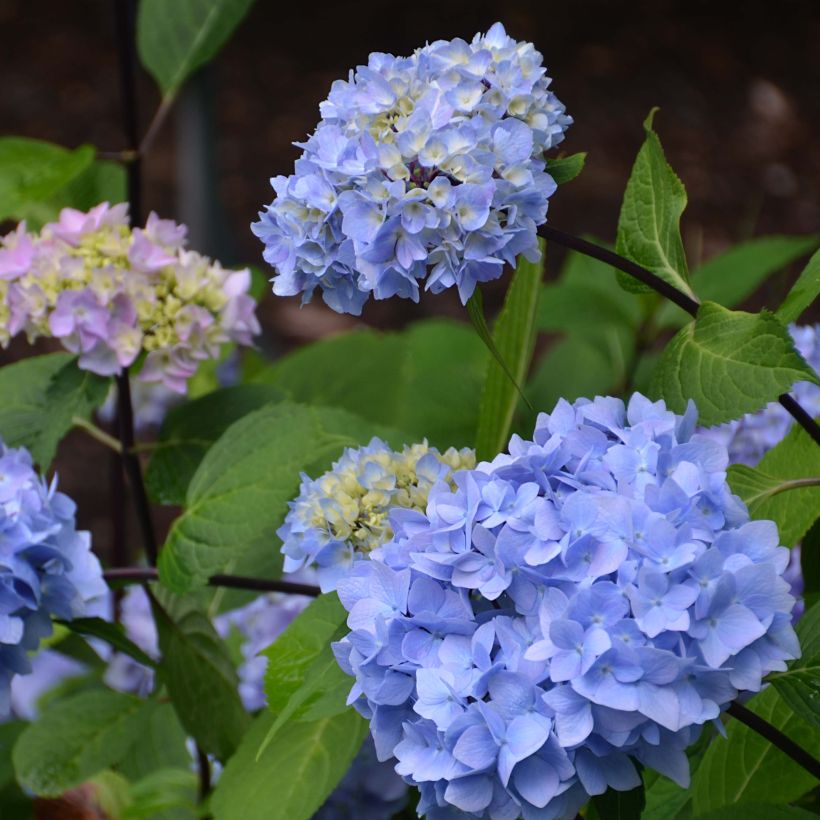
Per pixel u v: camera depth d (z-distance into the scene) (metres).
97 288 1.20
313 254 1.05
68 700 1.29
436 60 1.06
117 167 1.43
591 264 1.61
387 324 3.19
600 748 0.98
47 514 1.14
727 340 1.07
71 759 1.27
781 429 1.27
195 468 1.28
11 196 1.29
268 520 1.16
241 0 1.38
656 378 1.08
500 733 0.97
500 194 1.04
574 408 1.05
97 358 1.21
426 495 1.08
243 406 1.28
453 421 1.47
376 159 1.03
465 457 1.10
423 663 1.00
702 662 0.98
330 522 1.08
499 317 1.18
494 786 0.98
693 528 0.99
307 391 1.45
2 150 1.30
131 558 2.35
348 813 1.21
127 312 1.21
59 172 1.30
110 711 1.28
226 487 1.17
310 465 1.22
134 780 1.34
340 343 1.46
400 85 1.05
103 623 1.18
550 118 1.07
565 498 1.01
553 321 1.50
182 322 1.22
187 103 2.05
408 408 1.47
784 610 0.99
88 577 1.15
